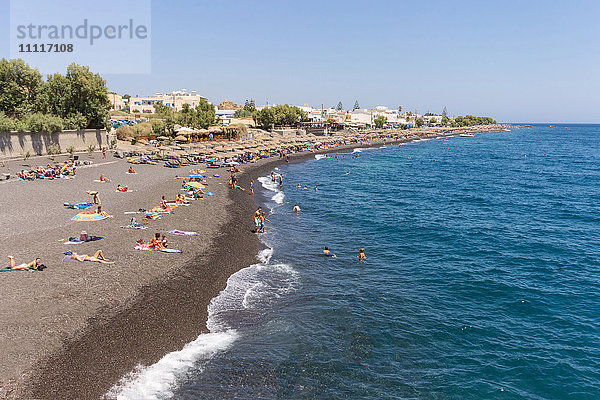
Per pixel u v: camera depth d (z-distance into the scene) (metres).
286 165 92.56
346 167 94.94
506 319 21.56
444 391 15.41
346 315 21.14
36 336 15.48
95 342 15.98
